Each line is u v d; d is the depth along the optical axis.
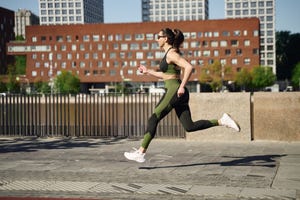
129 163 7.74
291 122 10.70
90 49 113.69
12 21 128.25
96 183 5.96
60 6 183.38
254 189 5.46
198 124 6.54
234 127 6.53
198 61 110.00
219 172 6.72
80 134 14.42
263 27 163.12
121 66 112.56
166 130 14.12
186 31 110.00
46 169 7.18
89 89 114.19
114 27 112.75
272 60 159.75
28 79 115.56
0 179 6.32
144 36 111.56
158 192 5.38
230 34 108.38
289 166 7.21
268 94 10.84
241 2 167.50
